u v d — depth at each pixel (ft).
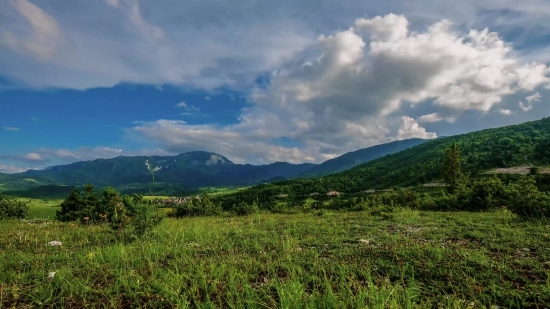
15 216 76.59
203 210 85.87
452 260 19.30
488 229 32.99
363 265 19.45
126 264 21.63
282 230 37.17
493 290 14.67
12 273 19.94
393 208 64.03
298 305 13.57
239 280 17.56
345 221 45.73
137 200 41.27
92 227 46.98
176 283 16.69
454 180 199.11
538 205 41.11
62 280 17.81
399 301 13.67
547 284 14.67
